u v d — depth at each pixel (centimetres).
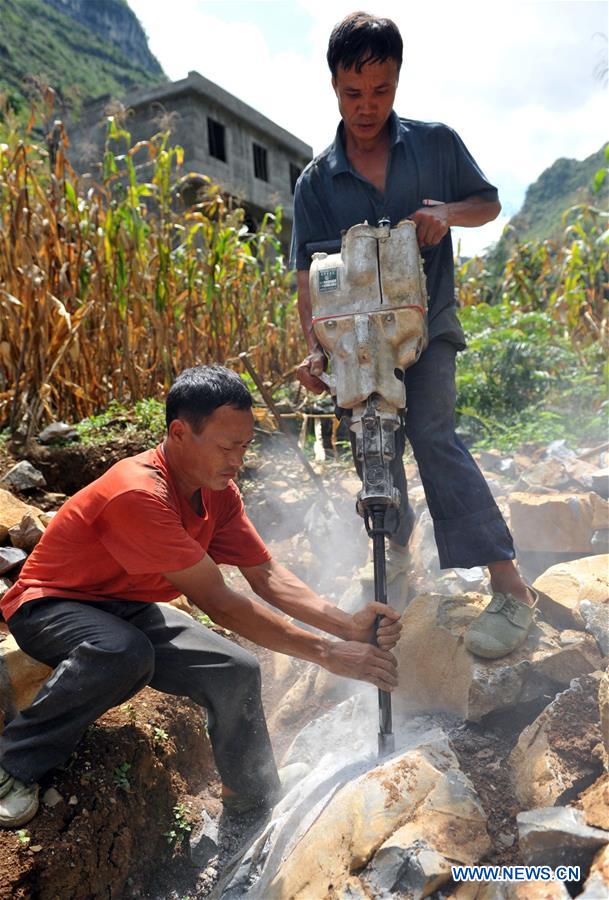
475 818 181
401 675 256
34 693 247
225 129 1481
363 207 259
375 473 228
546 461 398
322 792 215
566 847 171
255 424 522
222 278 584
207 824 246
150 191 584
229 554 241
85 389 527
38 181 541
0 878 192
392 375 233
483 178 255
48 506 412
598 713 210
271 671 323
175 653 230
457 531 252
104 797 223
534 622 256
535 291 868
